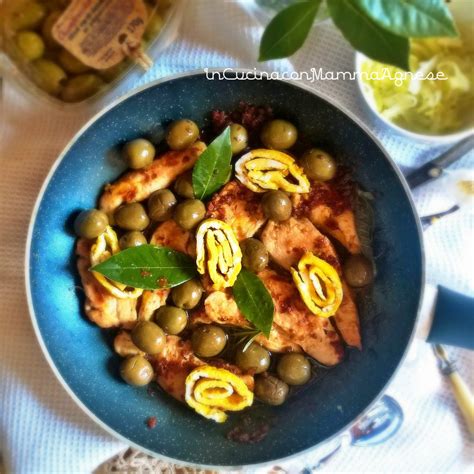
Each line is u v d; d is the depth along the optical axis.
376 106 0.41
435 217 0.43
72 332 0.41
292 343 0.42
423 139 0.39
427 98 0.41
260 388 0.41
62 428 0.43
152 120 0.41
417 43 0.40
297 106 0.40
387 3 0.28
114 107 0.38
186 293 0.40
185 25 0.42
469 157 0.42
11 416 0.43
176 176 0.42
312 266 0.41
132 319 0.42
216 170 0.40
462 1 0.39
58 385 0.43
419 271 0.38
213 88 0.39
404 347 0.38
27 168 0.44
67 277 0.42
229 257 0.41
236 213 0.41
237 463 0.41
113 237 0.41
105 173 0.42
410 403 0.44
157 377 0.42
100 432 0.43
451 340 0.41
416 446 0.44
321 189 0.42
